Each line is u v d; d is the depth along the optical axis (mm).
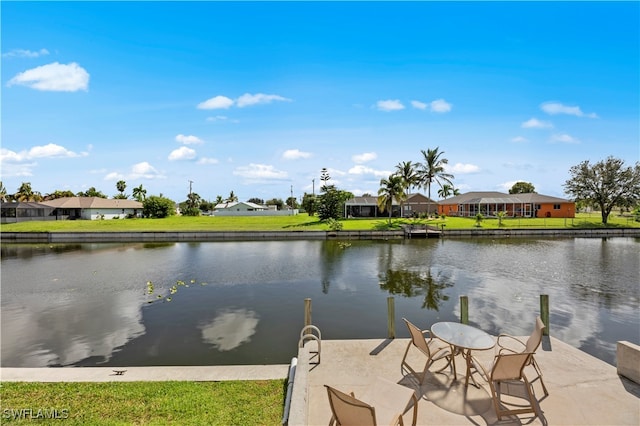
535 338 5340
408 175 56375
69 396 5344
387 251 28562
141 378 6113
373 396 4070
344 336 9914
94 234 39188
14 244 35406
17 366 8094
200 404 5113
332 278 18109
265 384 5797
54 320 11352
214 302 13508
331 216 51688
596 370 5648
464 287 16062
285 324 10875
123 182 88250
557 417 4379
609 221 51281
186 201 82188
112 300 13867
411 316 11805
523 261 23250
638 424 4230
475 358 5566
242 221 53000
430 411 4523
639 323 11039
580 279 17688
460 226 45062
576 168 49656
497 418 4359
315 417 4465
